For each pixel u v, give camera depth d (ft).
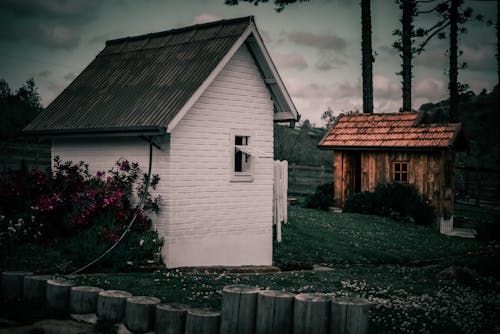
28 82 110.01
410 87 108.47
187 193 42.86
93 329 27.02
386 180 87.15
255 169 48.24
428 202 82.48
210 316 25.11
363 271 46.09
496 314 32.83
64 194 42.88
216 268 42.06
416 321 29.43
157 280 34.91
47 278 30.71
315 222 67.82
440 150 81.25
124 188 43.42
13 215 42.75
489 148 164.55
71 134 45.85
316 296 24.94
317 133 145.48
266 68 48.14
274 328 24.67
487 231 71.31
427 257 57.11
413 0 107.45
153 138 42.34
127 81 47.91
